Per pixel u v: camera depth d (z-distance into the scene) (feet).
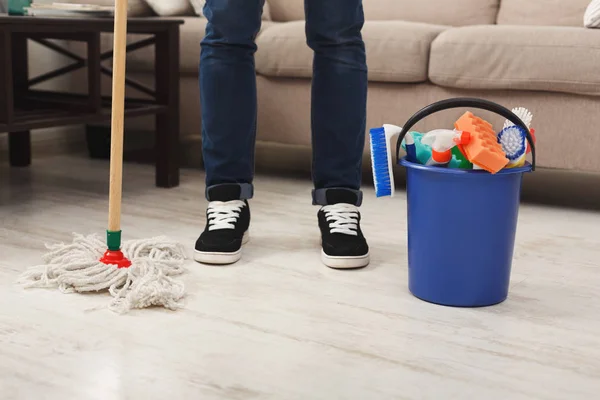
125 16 4.29
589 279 4.95
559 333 4.03
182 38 8.23
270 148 10.27
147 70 8.64
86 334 3.84
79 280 4.38
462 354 3.72
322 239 5.19
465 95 7.18
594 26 6.97
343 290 4.60
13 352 3.59
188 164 8.94
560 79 6.67
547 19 8.88
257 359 3.60
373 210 6.75
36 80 8.30
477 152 4.03
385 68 7.34
